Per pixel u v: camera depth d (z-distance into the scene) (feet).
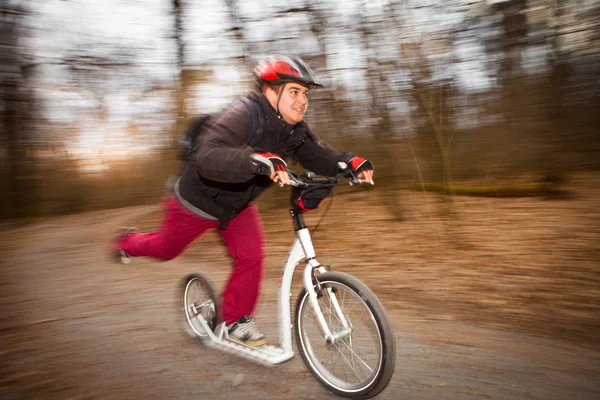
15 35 33.73
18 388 8.88
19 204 43.27
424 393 8.26
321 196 8.50
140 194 43.06
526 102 23.94
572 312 11.24
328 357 8.63
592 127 24.58
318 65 22.74
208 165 7.81
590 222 19.80
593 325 10.50
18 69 35.55
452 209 22.27
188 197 9.04
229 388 8.73
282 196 27.04
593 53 23.12
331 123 23.15
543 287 12.96
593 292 12.32
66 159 42.42
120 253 11.16
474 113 23.80
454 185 28.35
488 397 8.03
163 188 37.93
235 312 9.62
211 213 9.02
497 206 24.86
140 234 10.80
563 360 9.11
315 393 8.48
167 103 29.35
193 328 11.00
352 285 7.87
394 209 22.71
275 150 8.85
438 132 21.35
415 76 20.56
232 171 7.60
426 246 18.21
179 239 9.63
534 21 22.61
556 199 25.59
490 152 25.70
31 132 40.06
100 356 10.27
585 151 25.50
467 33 20.93
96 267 19.54
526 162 27.02
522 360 9.20
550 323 10.77
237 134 8.18
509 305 11.97
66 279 17.67
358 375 8.18
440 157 22.39
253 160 7.42
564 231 18.67
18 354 10.46
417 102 21.30
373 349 8.00
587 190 26.58
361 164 8.84
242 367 9.55
